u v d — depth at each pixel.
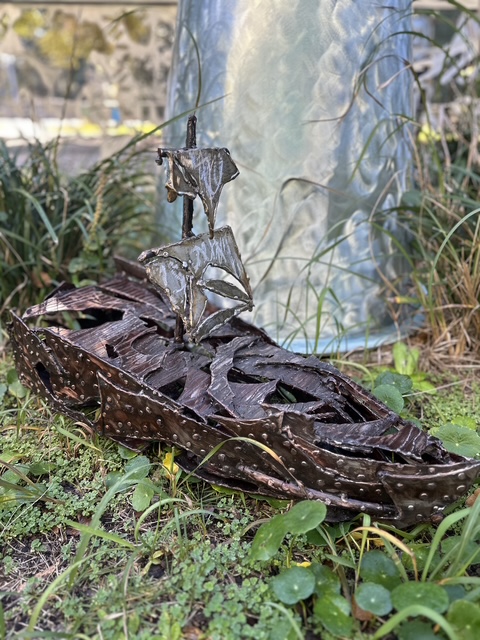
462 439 0.74
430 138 1.19
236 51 0.94
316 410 0.69
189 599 0.58
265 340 0.83
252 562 0.61
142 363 0.72
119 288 0.93
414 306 1.19
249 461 0.64
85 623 0.56
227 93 0.97
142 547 0.63
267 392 0.68
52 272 1.16
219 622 0.55
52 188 1.23
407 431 0.63
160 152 0.65
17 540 0.67
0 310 1.12
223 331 0.83
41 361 0.78
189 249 0.70
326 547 0.64
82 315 0.99
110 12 1.83
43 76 1.93
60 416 0.84
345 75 0.95
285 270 1.04
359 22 0.93
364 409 0.71
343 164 1.00
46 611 0.58
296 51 0.93
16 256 1.12
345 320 1.08
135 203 1.39
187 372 0.73
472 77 1.43
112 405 0.71
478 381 0.99
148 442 0.74
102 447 0.79
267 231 1.00
